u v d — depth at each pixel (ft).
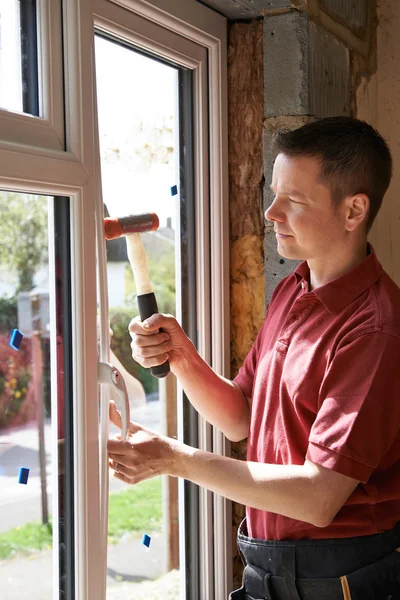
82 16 4.01
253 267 5.75
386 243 6.86
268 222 5.68
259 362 4.81
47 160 3.78
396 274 6.86
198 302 5.54
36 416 4.03
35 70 3.97
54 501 4.15
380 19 6.80
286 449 4.35
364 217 4.36
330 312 4.33
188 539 5.58
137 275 4.50
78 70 4.00
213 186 5.57
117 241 4.98
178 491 5.54
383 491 4.25
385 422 3.96
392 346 4.00
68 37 4.00
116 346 4.96
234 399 5.01
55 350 4.12
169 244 5.37
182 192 5.49
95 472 4.15
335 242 4.35
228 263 5.74
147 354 4.55
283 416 4.35
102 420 4.21
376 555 4.25
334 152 4.15
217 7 5.40
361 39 6.49
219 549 5.60
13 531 3.92
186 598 5.59
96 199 4.15
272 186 4.46
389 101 6.81
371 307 4.20
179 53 5.13
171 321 4.62
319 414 4.00
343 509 4.25
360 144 4.20
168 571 5.47
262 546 4.45
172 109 5.33
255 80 5.67
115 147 4.78
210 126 5.55
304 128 4.27
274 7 5.41
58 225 4.08
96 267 4.20
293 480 3.92
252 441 4.68
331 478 3.86
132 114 4.92
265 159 5.65
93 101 4.13
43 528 4.09
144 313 4.53
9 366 3.87
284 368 4.40
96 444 4.16
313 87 5.57
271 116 5.62
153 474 4.18
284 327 4.56
